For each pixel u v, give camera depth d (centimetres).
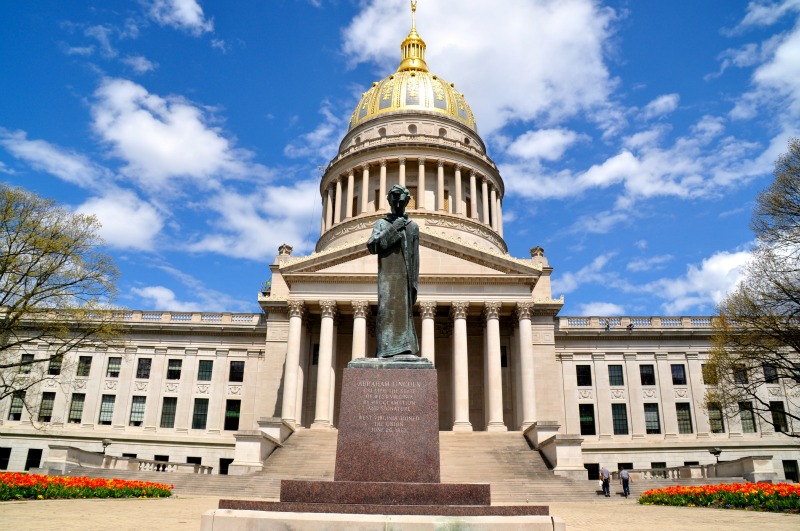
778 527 1566
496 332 4959
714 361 4181
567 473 3428
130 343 6147
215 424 5872
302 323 5259
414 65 9100
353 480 1220
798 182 3406
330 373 4900
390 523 994
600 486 3247
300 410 4981
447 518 1005
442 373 5541
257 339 6138
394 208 1520
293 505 1083
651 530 1512
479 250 5178
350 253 5156
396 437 1245
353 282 5109
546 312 5491
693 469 3744
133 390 5997
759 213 3581
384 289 1443
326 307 5053
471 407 5428
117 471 3394
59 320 3991
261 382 5947
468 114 8550
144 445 5775
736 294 3803
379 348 1396
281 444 4062
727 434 5788
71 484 2425
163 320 6269
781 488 2270
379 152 7475
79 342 4062
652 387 5941
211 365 6094
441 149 7469
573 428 5797
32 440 5784
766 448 5700
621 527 1603
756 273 3641
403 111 8025
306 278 5112
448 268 5206
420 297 5044
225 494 3123
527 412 4762
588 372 6012
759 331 3750
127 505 2131
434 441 1245
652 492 2719
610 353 6050
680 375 5988
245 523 1005
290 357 4941
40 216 3700
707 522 1738
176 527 1418
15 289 3625
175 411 5941
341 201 7700
